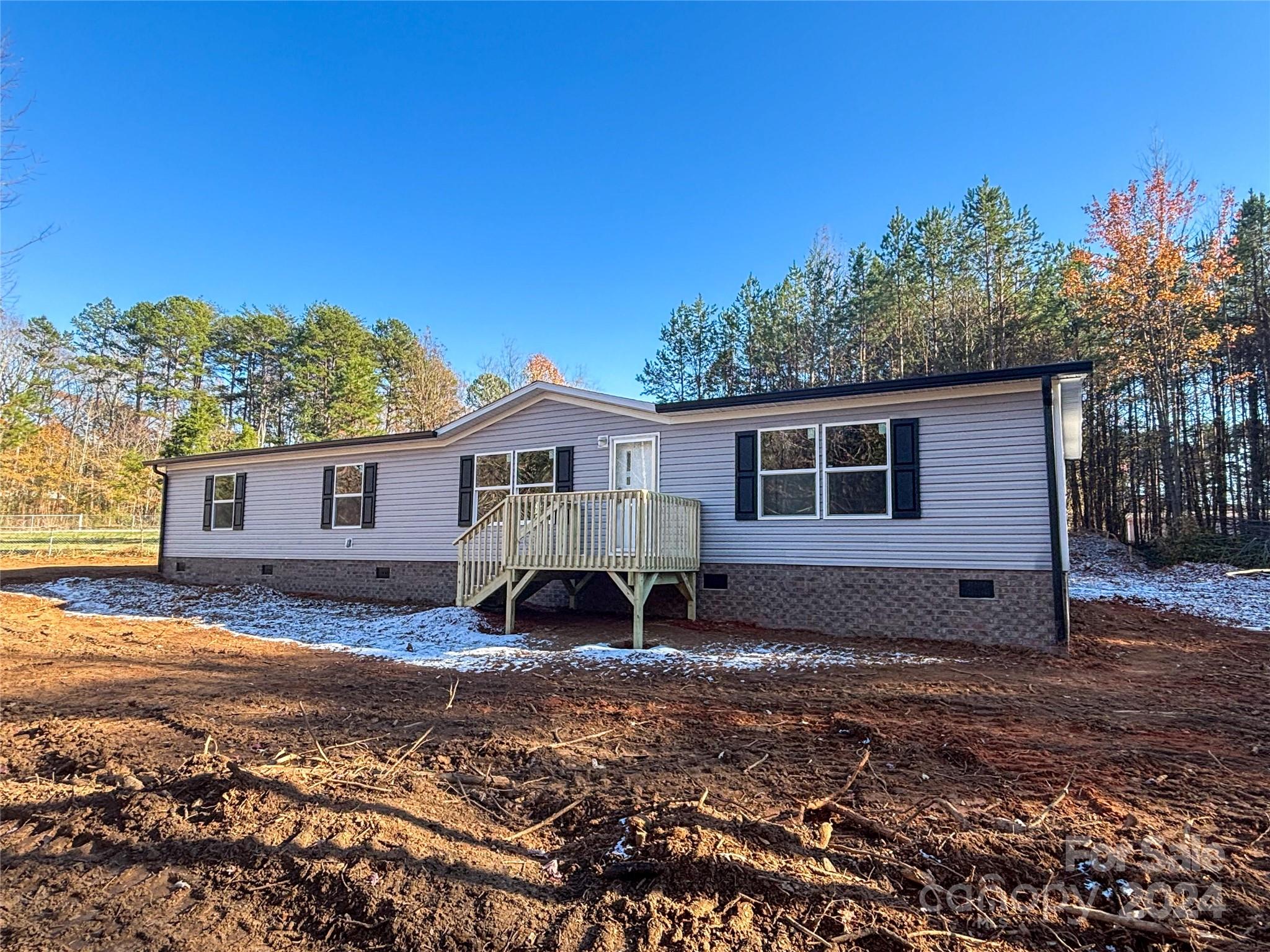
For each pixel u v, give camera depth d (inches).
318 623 453.4
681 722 209.8
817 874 107.8
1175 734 197.9
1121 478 1024.9
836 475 401.1
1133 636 423.2
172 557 698.8
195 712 221.0
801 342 1194.6
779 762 168.7
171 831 129.0
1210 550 799.1
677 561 397.4
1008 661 319.3
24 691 252.2
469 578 447.8
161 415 1727.4
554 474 498.0
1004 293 1027.9
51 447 1427.2
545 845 123.3
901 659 322.3
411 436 553.3
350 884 106.7
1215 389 951.0
